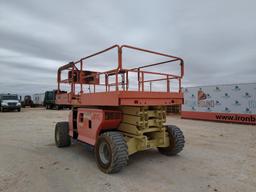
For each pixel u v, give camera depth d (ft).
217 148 22.39
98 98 16.12
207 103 52.60
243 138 28.37
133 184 13.04
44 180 13.60
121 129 17.52
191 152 20.66
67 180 13.64
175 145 18.52
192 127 39.63
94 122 17.01
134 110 16.29
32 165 16.57
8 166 16.26
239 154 19.98
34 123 44.62
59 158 18.56
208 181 13.52
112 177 14.17
